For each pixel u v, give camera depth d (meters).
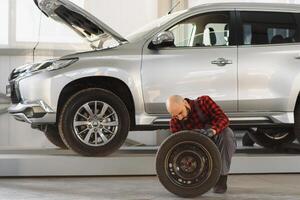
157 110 6.11
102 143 5.97
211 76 6.12
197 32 6.38
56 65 5.97
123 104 6.03
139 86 6.06
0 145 9.20
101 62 6.00
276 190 5.18
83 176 6.03
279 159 6.13
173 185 4.69
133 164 5.89
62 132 5.92
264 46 6.28
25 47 9.42
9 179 5.80
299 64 6.25
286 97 6.21
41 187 5.30
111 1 9.66
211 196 4.85
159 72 6.08
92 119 5.96
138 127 6.21
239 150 7.50
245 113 6.21
